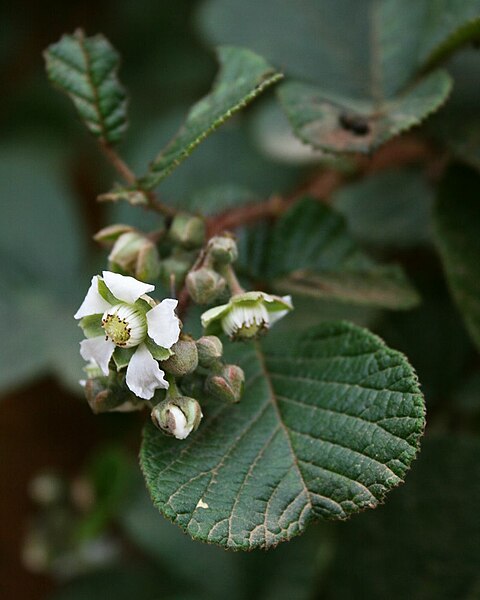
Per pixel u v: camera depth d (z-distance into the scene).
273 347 0.20
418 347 0.25
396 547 0.23
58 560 0.29
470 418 0.25
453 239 0.22
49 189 0.29
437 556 0.23
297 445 0.19
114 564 0.28
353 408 0.19
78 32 0.21
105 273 0.18
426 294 0.25
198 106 0.21
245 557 0.27
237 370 0.19
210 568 0.27
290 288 0.22
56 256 0.29
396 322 0.25
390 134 0.21
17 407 0.34
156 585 0.28
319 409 0.19
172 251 0.20
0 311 0.27
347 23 0.25
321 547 0.25
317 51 0.26
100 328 0.19
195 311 0.21
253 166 0.28
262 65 0.20
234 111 0.19
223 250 0.19
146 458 0.19
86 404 0.34
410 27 0.25
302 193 0.25
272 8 0.26
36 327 0.27
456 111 0.24
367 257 0.23
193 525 0.18
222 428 0.19
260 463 0.19
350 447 0.19
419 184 0.26
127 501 0.28
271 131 0.27
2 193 0.29
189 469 0.19
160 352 0.18
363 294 0.22
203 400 0.19
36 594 0.33
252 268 0.23
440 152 0.25
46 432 0.34
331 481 0.18
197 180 0.28
